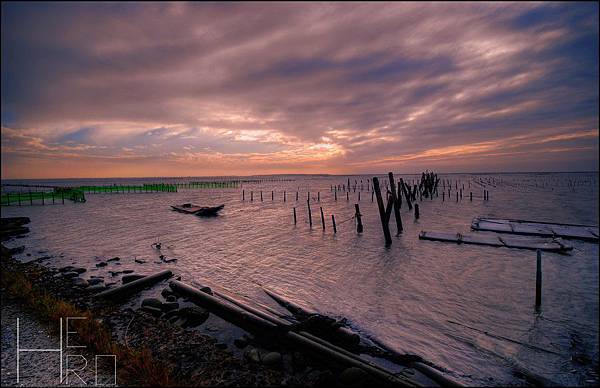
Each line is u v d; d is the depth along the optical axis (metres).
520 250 18.27
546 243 19.03
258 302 11.09
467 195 60.91
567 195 61.09
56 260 17.06
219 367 6.34
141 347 7.15
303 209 43.12
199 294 10.34
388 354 7.73
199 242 21.86
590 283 13.11
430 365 7.44
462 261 16.39
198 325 9.19
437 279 13.70
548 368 7.46
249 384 5.81
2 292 10.79
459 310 10.66
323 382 6.04
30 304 9.42
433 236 21.42
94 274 14.38
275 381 5.97
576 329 9.33
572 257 16.83
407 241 21.34
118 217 34.88
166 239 22.89
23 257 17.66
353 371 5.95
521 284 13.09
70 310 8.77
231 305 9.31
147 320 8.70
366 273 14.58
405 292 12.21
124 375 6.02
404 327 9.42
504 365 7.57
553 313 10.43
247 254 18.36
